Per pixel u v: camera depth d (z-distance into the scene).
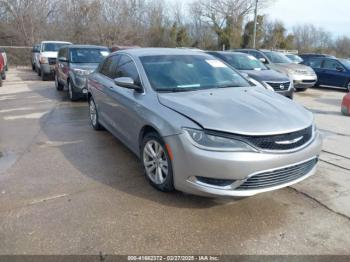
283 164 3.25
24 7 30.23
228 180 3.20
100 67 6.30
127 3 35.81
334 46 53.66
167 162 3.55
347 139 6.17
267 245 2.92
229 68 5.06
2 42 30.47
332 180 4.21
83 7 32.84
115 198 3.69
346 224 3.24
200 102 3.69
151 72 4.41
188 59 4.88
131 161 4.81
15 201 3.61
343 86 13.80
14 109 8.64
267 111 3.54
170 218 3.30
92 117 6.59
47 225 3.16
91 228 3.12
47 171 4.43
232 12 42.31
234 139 3.15
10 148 5.39
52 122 7.18
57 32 32.25
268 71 10.25
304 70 12.94
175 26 41.28
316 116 8.33
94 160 4.85
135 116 4.17
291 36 46.31
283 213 3.42
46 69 15.16
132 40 36.06
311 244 2.94
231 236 3.04
